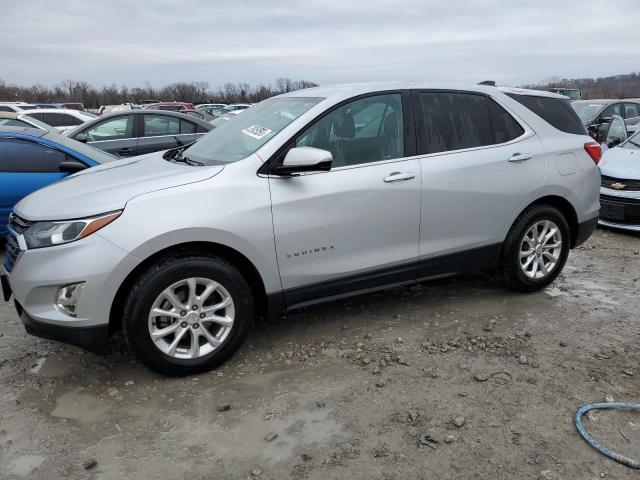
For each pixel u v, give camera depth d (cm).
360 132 378
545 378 328
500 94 443
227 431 283
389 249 385
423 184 387
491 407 299
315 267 361
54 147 605
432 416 291
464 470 251
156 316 320
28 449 271
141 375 339
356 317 420
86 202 316
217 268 329
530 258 451
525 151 432
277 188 344
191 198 322
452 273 421
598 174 475
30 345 381
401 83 404
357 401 307
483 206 414
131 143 900
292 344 378
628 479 244
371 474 250
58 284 302
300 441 274
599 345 371
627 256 587
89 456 265
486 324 405
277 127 370
